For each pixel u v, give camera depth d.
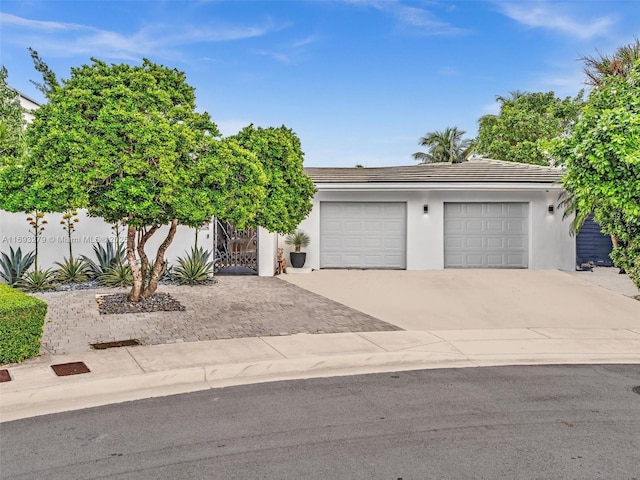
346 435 4.98
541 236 17.78
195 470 4.26
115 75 9.85
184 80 11.03
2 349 6.81
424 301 12.38
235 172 10.34
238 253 17.50
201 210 9.57
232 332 8.99
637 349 8.33
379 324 9.86
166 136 9.05
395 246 18.09
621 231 13.38
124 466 4.33
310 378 6.88
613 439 4.90
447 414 5.55
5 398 5.74
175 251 15.88
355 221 18.12
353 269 18.05
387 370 7.29
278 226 12.95
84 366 6.86
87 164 8.70
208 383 6.63
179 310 10.84
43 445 4.74
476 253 18.11
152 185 9.09
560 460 4.45
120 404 5.82
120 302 11.34
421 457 4.50
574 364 7.62
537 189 17.16
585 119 11.21
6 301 7.13
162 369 6.76
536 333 9.34
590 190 11.05
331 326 9.59
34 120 9.52
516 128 31.88
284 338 8.58
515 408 5.75
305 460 4.44
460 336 9.01
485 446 4.73
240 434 5.00
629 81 12.12
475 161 23.11
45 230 14.62
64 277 14.23
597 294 13.33
